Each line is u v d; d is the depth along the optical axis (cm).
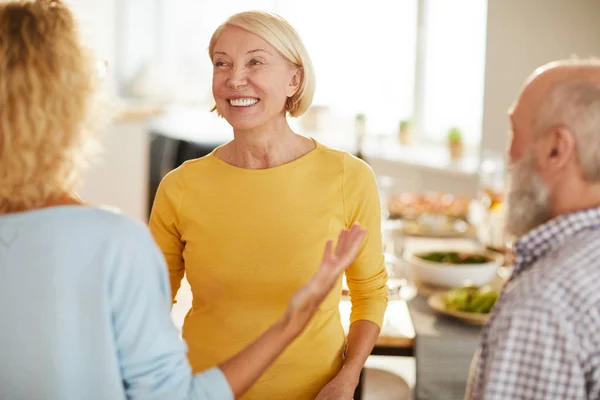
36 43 88
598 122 91
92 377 91
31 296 90
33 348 90
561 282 87
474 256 224
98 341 90
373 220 153
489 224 264
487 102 446
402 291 212
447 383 173
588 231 92
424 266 213
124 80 757
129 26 754
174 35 767
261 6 686
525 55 434
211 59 150
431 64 558
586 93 92
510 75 439
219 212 148
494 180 312
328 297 147
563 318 85
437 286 215
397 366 314
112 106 99
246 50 142
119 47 748
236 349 144
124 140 469
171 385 92
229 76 143
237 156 152
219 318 146
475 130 531
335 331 149
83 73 91
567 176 94
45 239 90
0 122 88
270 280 146
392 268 225
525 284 90
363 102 612
